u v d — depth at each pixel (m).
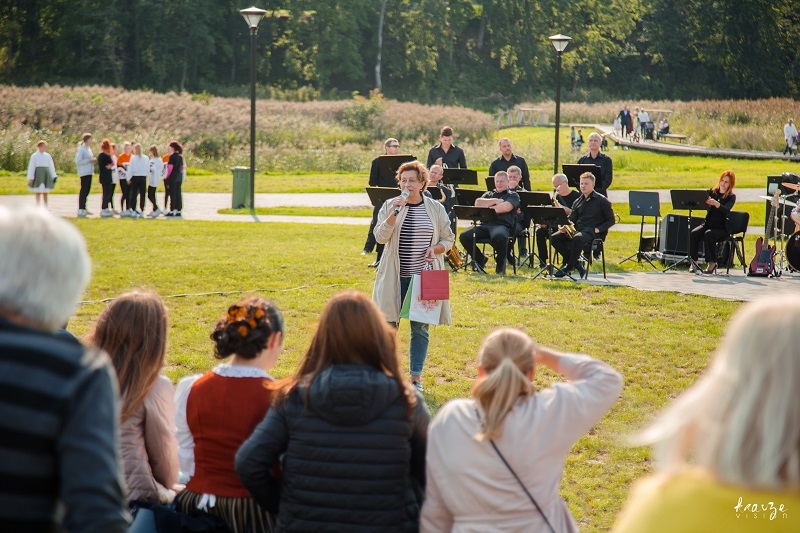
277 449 3.30
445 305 7.30
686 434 1.79
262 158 34.06
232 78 78.62
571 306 10.78
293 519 3.22
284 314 10.25
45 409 2.02
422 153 35.88
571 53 86.25
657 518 1.71
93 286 11.58
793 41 86.62
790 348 1.65
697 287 12.13
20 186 25.09
